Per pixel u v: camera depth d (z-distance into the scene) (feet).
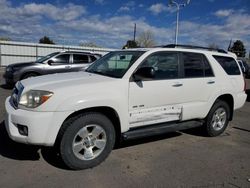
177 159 14.89
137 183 11.98
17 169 12.71
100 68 16.56
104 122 13.39
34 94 12.16
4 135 16.96
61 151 12.47
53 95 12.07
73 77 14.42
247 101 37.88
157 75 15.47
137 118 14.64
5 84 43.98
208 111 18.44
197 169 13.70
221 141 18.56
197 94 17.39
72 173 12.62
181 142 17.89
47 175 12.28
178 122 17.02
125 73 14.24
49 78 14.33
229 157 15.56
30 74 37.83
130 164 13.91
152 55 15.34
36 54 100.01
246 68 77.66
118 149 15.97
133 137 14.55
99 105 12.99
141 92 14.53
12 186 11.21
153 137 18.54
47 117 11.94
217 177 12.90
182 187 11.80
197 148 16.84
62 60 39.34
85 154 13.08
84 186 11.50
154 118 15.40
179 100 16.44
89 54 41.24
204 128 19.15
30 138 11.98
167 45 17.56
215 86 18.44
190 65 17.22
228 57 19.99
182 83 16.42
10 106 13.28
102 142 13.55
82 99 12.51
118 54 16.58
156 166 13.83
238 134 20.51
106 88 13.38
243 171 13.70
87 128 13.07
